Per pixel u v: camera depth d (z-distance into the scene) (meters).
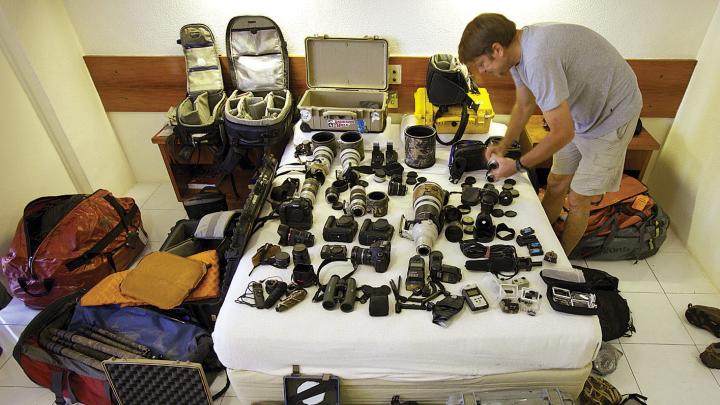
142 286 1.75
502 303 1.41
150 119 2.79
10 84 2.16
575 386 1.45
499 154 1.99
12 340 2.00
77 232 2.06
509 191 1.93
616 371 1.78
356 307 1.45
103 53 2.56
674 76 2.38
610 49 1.62
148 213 2.75
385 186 2.03
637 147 2.29
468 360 1.37
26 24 2.17
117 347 1.65
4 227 2.14
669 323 1.96
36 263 2.00
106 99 2.70
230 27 2.41
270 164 2.05
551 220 2.25
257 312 1.44
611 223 2.20
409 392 1.45
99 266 2.13
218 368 1.79
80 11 2.41
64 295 2.07
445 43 2.46
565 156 2.00
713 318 1.88
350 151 2.19
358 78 2.54
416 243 1.64
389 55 2.50
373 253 1.56
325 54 2.48
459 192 1.99
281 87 2.53
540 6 2.29
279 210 1.75
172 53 2.55
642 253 2.25
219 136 2.41
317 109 2.29
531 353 1.36
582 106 1.69
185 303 1.76
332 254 1.62
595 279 2.01
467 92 2.27
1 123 2.11
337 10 2.38
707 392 1.70
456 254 1.64
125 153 2.93
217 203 2.29
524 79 1.63
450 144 2.29
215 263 1.88
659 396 1.69
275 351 1.38
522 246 1.67
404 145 2.24
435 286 1.50
